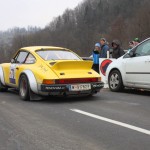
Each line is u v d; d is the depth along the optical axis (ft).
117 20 247.91
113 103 28.91
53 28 280.51
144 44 34.14
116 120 22.18
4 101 30.86
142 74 33.42
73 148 16.56
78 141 17.66
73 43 246.47
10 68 35.01
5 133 19.39
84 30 267.18
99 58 43.19
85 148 16.52
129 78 34.99
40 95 30.22
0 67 37.70
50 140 17.90
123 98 31.83
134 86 34.68
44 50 32.58
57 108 26.81
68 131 19.61
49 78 28.63
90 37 247.50
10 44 236.02
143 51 33.96
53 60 30.91
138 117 23.07
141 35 222.69
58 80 28.76
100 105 27.94
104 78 42.52
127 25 242.17
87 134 18.93
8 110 26.23
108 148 16.46
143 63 33.24
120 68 36.01
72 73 29.66
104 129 19.94
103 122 21.68
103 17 281.74
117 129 19.90
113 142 17.39
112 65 37.24
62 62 29.32
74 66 30.19
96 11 294.25
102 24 271.69
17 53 34.81
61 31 268.82
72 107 27.17
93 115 23.81
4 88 37.91
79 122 21.79
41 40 253.03
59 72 29.35
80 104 28.58
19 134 19.13
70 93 29.27
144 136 18.40
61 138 18.24
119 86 36.32
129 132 19.22
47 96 32.42
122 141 17.53
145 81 33.14
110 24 261.65
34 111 25.70
